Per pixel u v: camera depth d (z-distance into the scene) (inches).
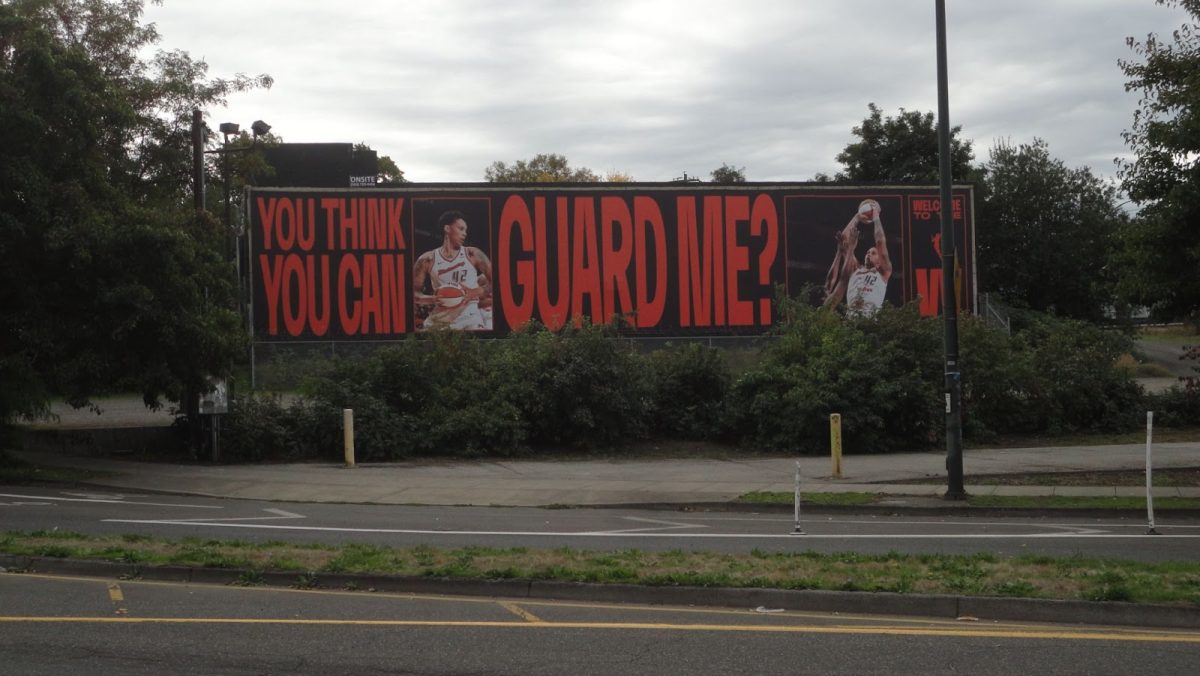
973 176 2420.0
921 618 340.8
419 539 521.0
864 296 1652.3
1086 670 274.7
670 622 333.4
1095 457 886.4
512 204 1592.0
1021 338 1157.1
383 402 981.2
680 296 1611.7
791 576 380.2
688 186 1619.1
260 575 401.1
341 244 1556.3
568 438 1029.2
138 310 826.8
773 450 999.0
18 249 821.9
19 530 520.7
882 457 946.1
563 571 389.4
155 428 1016.2
